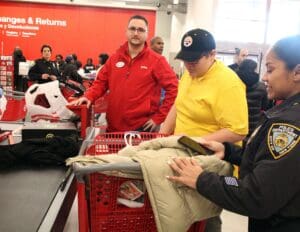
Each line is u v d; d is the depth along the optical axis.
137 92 2.82
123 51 2.86
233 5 8.59
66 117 2.93
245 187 1.08
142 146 1.40
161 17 14.03
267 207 1.05
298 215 1.11
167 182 1.22
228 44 8.69
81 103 2.70
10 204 1.52
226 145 1.46
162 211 1.22
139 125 2.85
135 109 2.83
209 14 8.61
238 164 1.44
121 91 2.83
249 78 3.75
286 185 1.04
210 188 1.14
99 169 1.18
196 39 1.74
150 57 2.84
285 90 1.14
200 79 1.83
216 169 1.29
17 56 9.98
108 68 2.93
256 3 8.54
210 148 1.44
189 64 1.79
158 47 4.34
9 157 1.99
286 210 1.11
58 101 2.96
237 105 1.73
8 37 14.25
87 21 14.32
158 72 2.83
